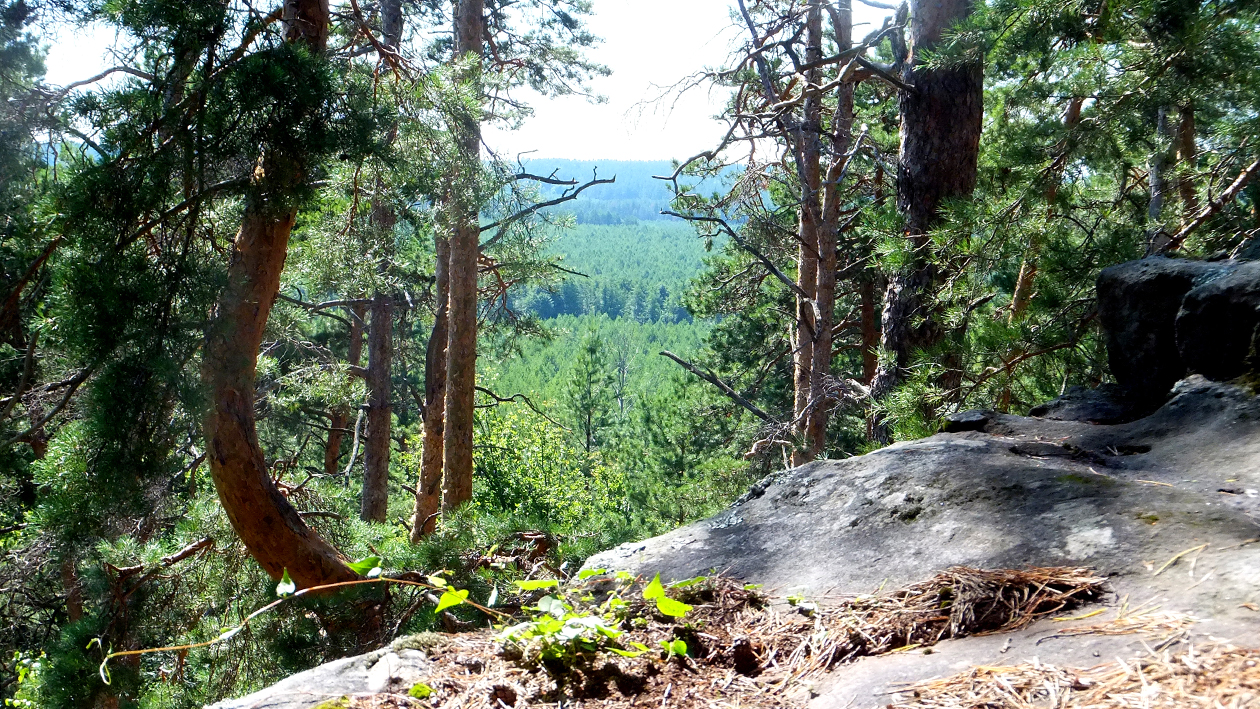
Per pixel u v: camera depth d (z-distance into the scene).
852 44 12.38
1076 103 7.66
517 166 10.43
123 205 6.05
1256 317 3.53
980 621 2.14
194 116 6.26
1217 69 5.53
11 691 10.24
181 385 6.07
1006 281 11.70
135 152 6.29
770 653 2.22
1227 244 6.05
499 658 2.21
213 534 7.95
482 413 29.83
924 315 7.86
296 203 6.49
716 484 16.73
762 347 21.81
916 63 7.78
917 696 1.77
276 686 2.07
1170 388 3.98
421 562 6.57
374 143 6.61
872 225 8.37
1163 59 5.73
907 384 6.87
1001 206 6.86
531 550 6.69
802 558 2.77
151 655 8.05
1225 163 6.41
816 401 12.91
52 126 7.36
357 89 6.85
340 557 7.42
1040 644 1.92
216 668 7.48
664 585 2.70
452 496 13.16
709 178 13.87
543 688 2.06
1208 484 2.86
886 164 12.60
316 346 16.73
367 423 17.09
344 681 2.09
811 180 13.50
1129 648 1.79
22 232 6.67
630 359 93.06
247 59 6.12
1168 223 6.63
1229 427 3.30
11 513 12.15
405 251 13.56
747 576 2.76
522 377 76.81
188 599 7.83
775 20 12.95
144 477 6.25
